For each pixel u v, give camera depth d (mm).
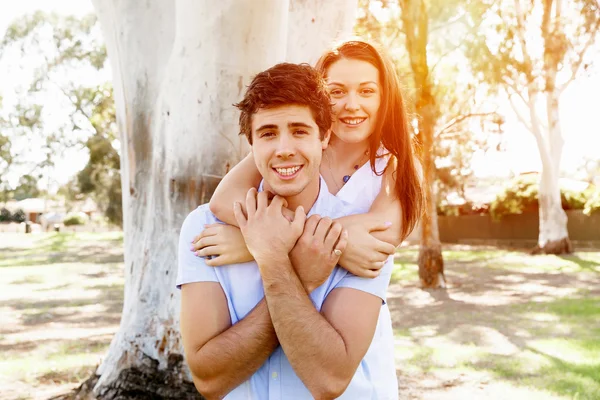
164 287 4812
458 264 20531
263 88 1688
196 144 4426
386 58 2131
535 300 12180
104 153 34250
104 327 9844
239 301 1822
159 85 4898
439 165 29641
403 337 8828
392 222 1957
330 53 2129
